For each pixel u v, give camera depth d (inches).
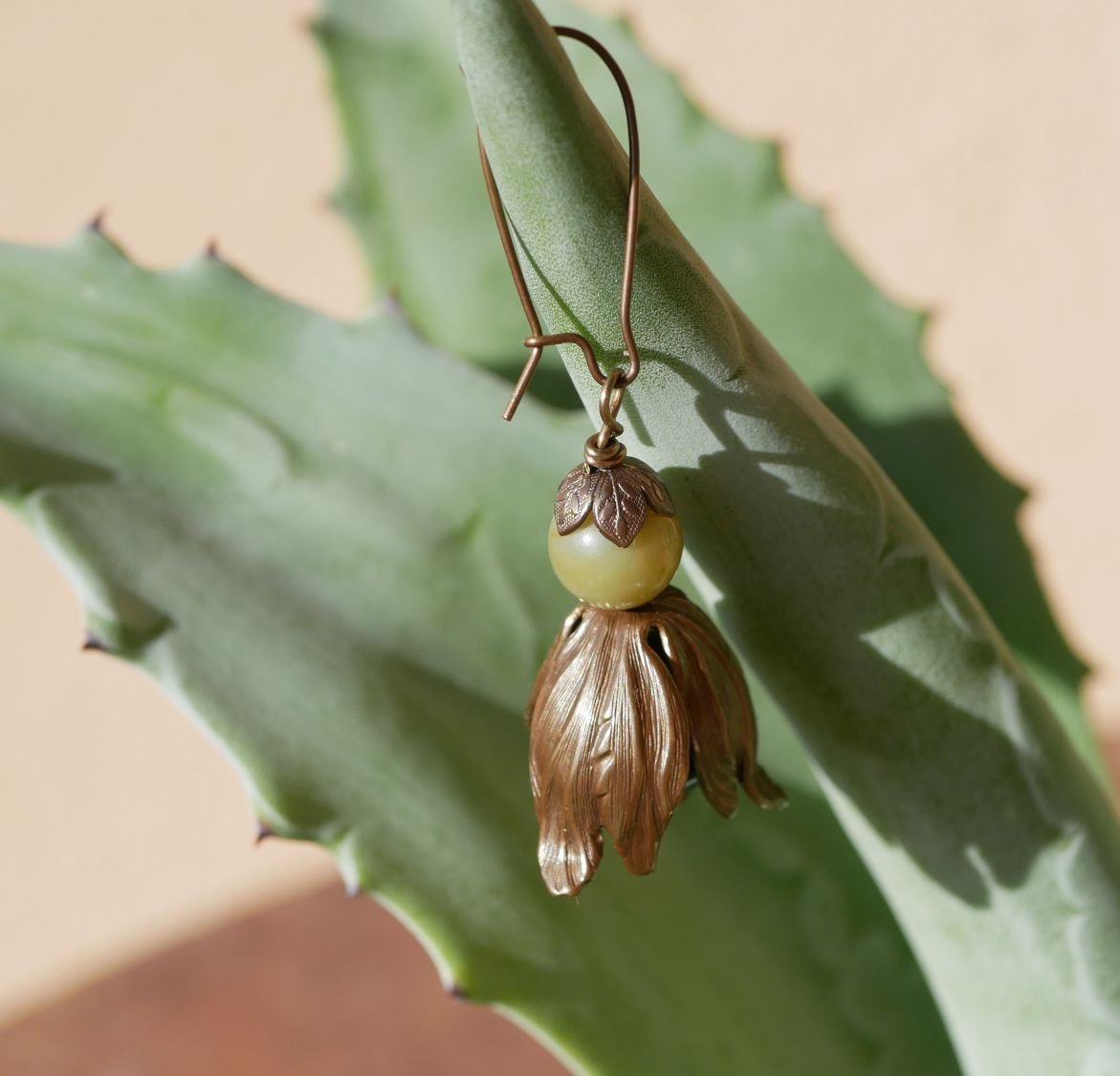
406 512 11.2
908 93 21.3
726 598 10.0
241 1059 18.4
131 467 10.9
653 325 9.4
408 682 11.0
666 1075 11.0
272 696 10.8
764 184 12.4
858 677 10.0
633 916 11.2
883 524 9.8
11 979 22.4
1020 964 10.6
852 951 11.6
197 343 11.1
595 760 9.8
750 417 9.6
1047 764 10.2
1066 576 20.8
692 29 22.4
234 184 24.4
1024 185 20.8
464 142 12.4
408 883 10.8
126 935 22.2
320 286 24.1
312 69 23.6
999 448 21.3
